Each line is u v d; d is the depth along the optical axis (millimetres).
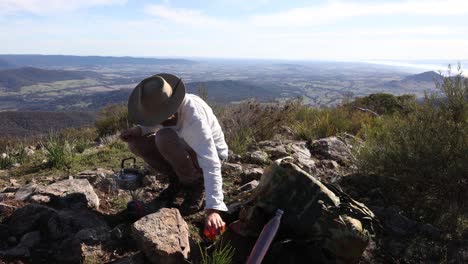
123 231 2854
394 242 2891
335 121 6883
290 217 2465
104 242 2711
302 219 2434
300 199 2480
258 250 2281
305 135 6285
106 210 3227
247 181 3982
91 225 2861
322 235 2381
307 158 4949
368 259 2707
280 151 4996
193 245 2729
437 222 3139
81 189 3275
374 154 4008
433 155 3549
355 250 2344
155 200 3350
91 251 2613
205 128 2662
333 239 2350
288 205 2492
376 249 2803
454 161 3555
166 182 3883
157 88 2680
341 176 4043
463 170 3365
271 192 2551
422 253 2771
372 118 7363
